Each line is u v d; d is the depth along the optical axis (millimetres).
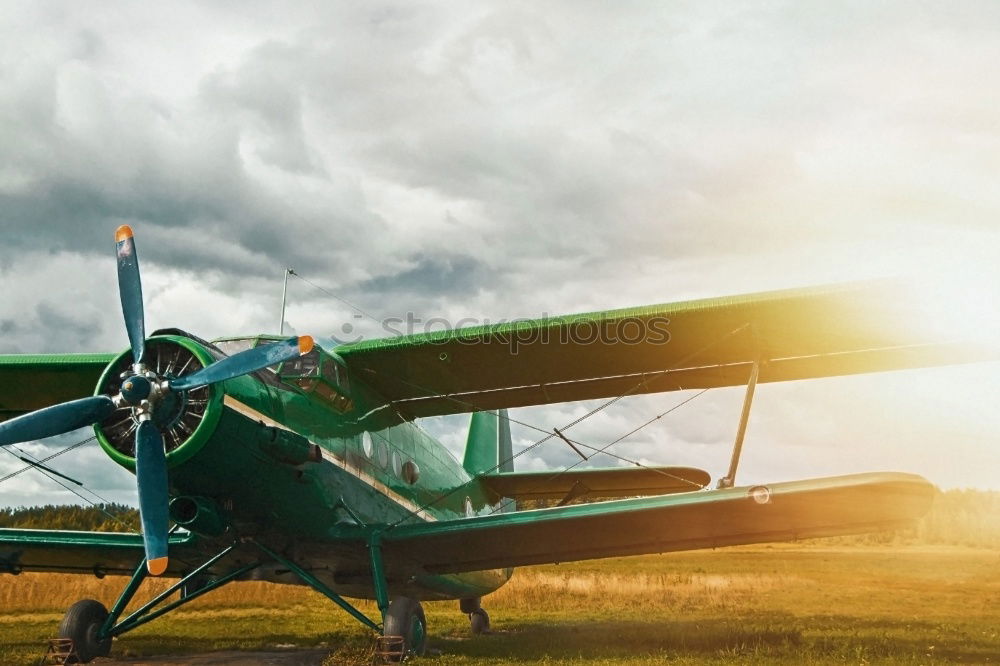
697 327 8094
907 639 8828
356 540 7922
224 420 6438
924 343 8141
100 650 7355
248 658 7820
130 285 6902
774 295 7684
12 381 8875
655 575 25922
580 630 11195
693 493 7324
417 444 9945
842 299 7484
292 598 17859
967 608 15008
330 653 8070
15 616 13914
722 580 23016
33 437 6383
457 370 8828
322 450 7609
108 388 6781
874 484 6672
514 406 9648
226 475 6688
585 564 35031
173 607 7738
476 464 12867
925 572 27094
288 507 7320
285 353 6371
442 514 10344
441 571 9023
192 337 6793
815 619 12547
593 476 11016
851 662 6633
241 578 8875
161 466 6324
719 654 7168
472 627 11477
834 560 36656
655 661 6738
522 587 20188
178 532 8047
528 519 7695
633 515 7496
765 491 6969
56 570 9281
